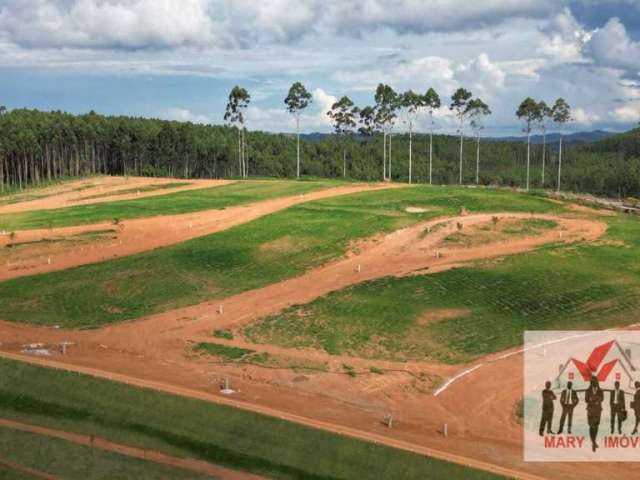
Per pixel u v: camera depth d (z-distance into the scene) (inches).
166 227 3472.0
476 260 2829.7
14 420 1457.9
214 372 1809.8
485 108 6023.6
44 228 3454.7
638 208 4530.0
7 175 6496.1
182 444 1358.3
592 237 3235.7
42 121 6963.6
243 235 3243.1
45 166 7381.9
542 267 2694.4
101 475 1238.3
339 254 2987.2
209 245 3090.6
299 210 3789.4
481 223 3457.2
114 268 2805.1
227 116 6181.1
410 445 1346.0
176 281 2637.8
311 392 1691.7
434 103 5979.3
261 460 1298.0
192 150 7790.4
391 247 3105.3
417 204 3905.0
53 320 2250.2
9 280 2684.5
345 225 3383.4
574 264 2743.6
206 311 2331.4
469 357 1911.9
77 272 2765.7
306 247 3048.7
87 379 1608.0
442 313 2230.6
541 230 3385.8
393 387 1727.4
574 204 4126.5
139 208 3971.5
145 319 2258.9
